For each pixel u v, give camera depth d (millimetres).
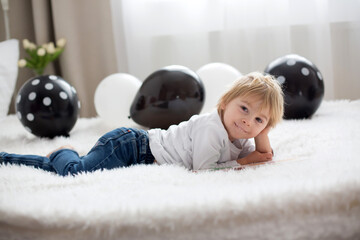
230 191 862
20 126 2225
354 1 2518
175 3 2672
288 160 1209
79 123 2248
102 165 1234
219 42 2721
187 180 1012
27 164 1296
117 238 787
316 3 2535
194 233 781
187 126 1288
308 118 1937
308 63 1939
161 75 1841
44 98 1815
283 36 2578
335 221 806
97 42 2734
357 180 850
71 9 2648
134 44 2725
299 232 792
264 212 794
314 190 830
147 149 1312
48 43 2727
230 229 783
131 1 2680
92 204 856
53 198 910
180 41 2730
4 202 873
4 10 2658
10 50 2250
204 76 2066
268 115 1224
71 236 805
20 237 837
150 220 781
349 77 2631
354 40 2564
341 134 1445
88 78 2764
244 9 2639
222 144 1226
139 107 1867
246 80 1259
